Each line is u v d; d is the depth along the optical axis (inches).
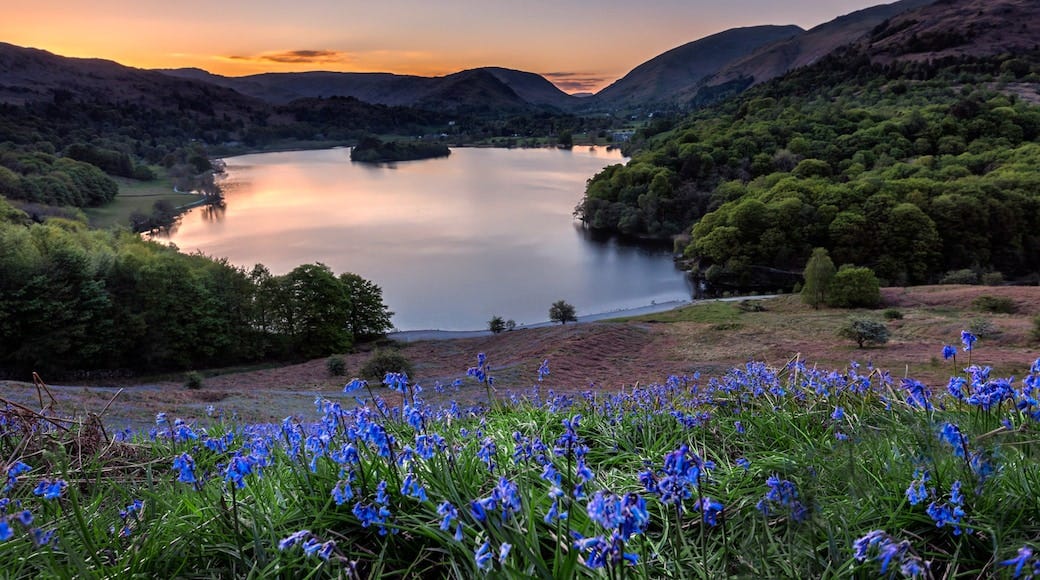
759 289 3873.0
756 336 2111.2
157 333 2233.0
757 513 149.1
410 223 6353.3
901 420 207.9
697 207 5620.1
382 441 153.8
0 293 2053.4
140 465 217.0
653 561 136.2
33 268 2128.4
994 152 5359.3
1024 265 3929.6
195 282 2383.1
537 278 4308.6
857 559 116.0
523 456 170.2
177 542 143.9
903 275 3592.5
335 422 185.8
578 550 118.6
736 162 6210.6
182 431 208.1
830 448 190.5
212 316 2373.3
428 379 1700.3
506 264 4709.6
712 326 2313.0
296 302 2529.5
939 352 1662.2
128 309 2215.8
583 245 5315.0
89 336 2134.6
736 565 133.0
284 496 164.7
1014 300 2497.5
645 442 221.1
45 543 130.9
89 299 2160.4
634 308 3489.2
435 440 163.2
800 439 211.8
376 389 1505.9
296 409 1135.6
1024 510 137.9
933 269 3772.1
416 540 148.3
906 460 168.7
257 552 134.3
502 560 103.3
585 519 139.9
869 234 3826.3
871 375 249.4
